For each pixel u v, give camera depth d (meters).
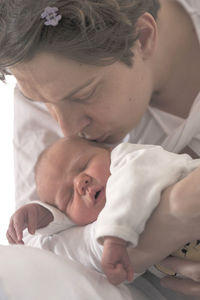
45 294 0.67
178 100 1.20
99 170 1.04
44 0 0.83
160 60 1.12
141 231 0.78
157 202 0.77
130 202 0.77
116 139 1.08
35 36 0.81
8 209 1.66
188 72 1.17
